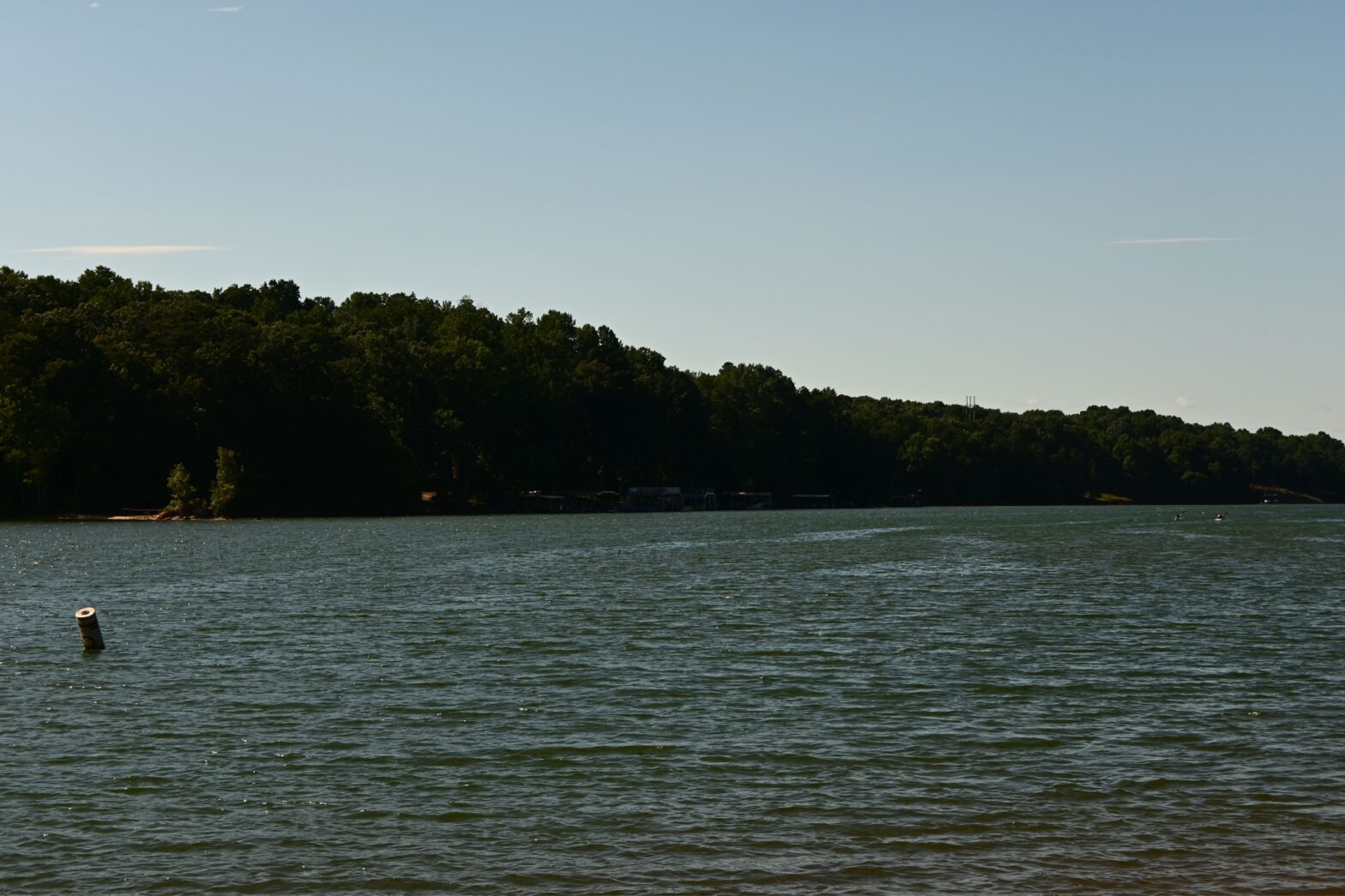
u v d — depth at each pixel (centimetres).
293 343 18312
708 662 4212
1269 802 2584
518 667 4109
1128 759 2905
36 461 15625
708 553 10250
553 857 2300
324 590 6744
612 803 2589
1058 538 13125
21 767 2847
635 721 3291
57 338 16500
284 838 2397
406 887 2172
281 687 3766
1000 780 2731
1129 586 7056
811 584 7206
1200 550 10806
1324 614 5619
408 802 2600
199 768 2842
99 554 9756
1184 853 2309
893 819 2488
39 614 5619
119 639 4794
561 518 19750
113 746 3041
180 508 16575
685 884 2180
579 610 5744
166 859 2294
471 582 7262
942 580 7488
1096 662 4219
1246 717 3341
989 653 4403
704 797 2625
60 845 2362
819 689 3728
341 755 2956
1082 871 2230
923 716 3350
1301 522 18725
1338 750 2980
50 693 3684
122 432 16625
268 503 17750
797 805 2569
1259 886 2167
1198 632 4994
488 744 3044
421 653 4406
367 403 19562
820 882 2184
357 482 18838
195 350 17950
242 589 6788
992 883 2180
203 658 4300
